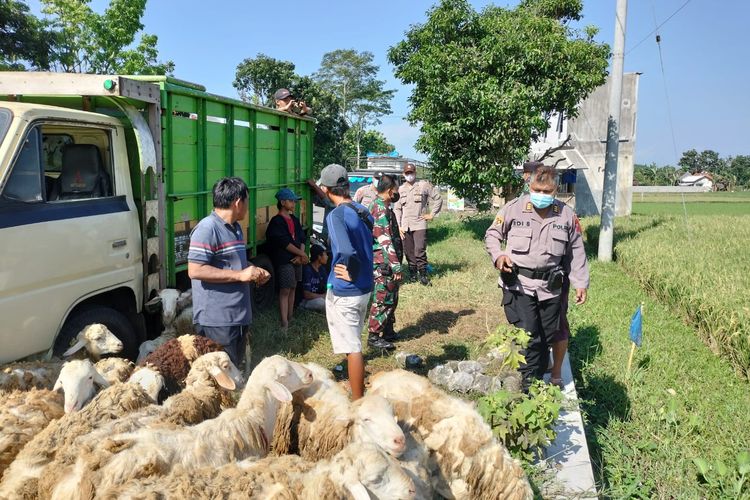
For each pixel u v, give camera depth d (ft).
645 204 154.30
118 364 15.85
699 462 15.88
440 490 12.00
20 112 15.75
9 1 74.69
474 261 47.47
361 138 234.58
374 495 9.41
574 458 15.81
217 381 15.05
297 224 28.53
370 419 11.11
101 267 17.92
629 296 36.68
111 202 18.58
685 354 25.96
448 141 56.85
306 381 13.12
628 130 112.78
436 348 25.35
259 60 162.20
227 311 17.03
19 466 10.82
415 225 37.83
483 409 14.69
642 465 16.67
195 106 23.00
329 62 232.32
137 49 93.30
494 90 54.13
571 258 19.04
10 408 12.85
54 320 16.31
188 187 22.76
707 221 76.18
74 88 18.19
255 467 10.09
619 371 23.15
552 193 18.02
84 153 17.87
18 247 15.12
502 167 55.72
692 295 30.17
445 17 58.49
